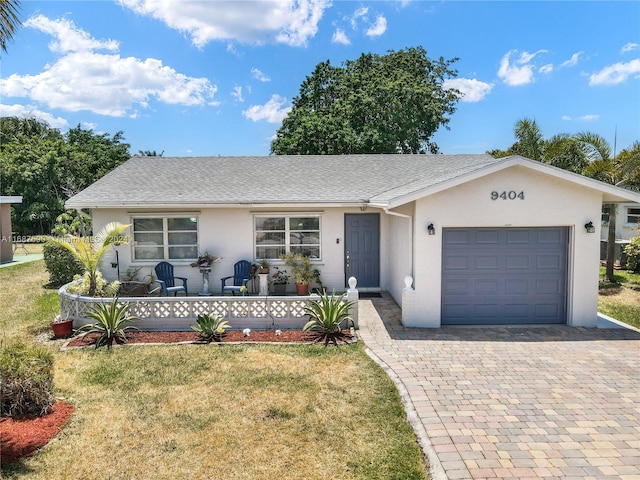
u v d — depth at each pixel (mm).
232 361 7789
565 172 9297
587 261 9828
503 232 9992
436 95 31578
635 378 7008
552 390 6559
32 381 5797
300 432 5375
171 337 9211
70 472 4586
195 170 15266
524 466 4625
